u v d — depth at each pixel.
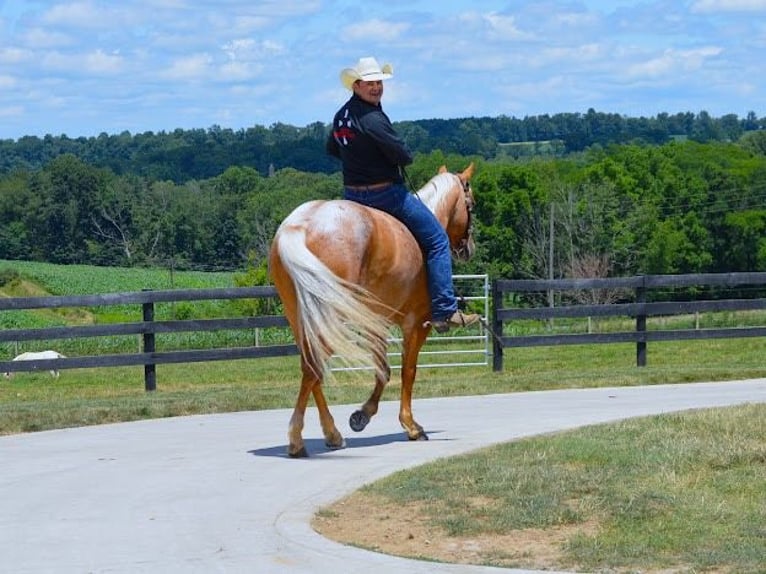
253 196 102.31
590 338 19.89
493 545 7.50
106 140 174.12
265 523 8.24
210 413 14.87
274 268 10.41
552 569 6.90
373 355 11.00
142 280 94.88
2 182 117.00
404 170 11.25
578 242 73.12
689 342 34.16
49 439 12.66
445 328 11.47
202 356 18.00
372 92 11.12
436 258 11.25
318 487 9.45
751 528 7.54
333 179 100.94
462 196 12.53
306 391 10.86
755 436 10.71
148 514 8.62
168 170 131.75
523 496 8.58
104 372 29.88
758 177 81.56
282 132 151.62
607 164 79.19
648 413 13.45
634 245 74.94
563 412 13.92
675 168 81.88
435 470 9.72
